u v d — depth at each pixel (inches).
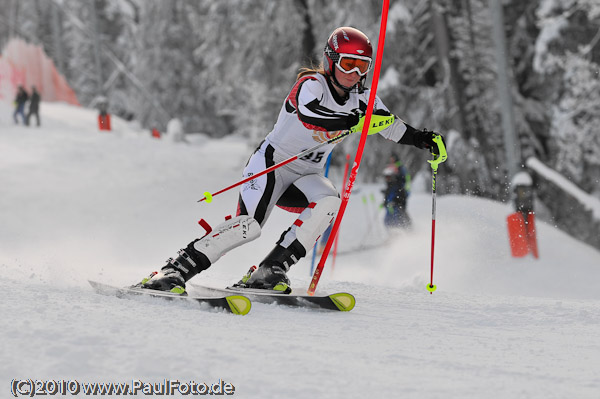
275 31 2500.0
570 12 1911.9
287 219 1702.8
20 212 1815.9
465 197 1796.3
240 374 244.1
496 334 392.8
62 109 4266.7
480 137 2142.0
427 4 2206.0
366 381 248.2
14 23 5206.7
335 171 2332.7
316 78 447.8
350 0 2192.4
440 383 253.3
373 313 453.7
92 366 240.7
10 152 2630.4
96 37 4729.3
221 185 2445.9
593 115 1939.0
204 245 459.8
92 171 2461.9
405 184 1514.5
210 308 411.8
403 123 481.7
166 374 237.8
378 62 429.4
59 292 434.6
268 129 2650.1
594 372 286.8
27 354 249.3
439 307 503.2
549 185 2039.9
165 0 4712.1
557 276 1258.0
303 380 243.0
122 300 419.2
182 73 4761.3
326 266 1354.6
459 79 2127.2
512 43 2203.5
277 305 453.1
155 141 3459.6
